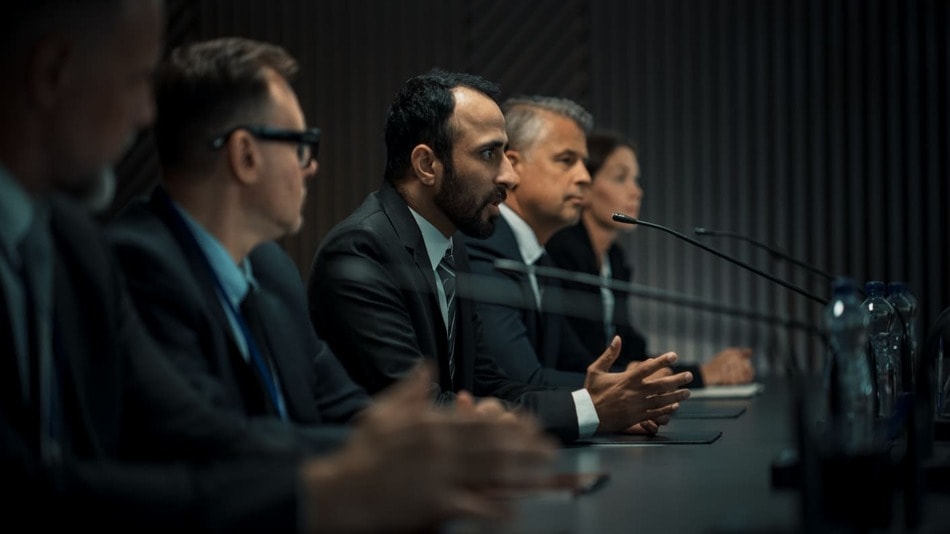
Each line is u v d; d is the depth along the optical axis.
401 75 8.59
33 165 1.92
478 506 1.69
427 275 3.66
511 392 3.80
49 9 1.87
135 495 1.69
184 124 2.60
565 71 8.49
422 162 3.76
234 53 2.62
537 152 4.91
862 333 2.35
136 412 2.23
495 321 4.26
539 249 4.93
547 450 1.74
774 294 8.23
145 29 1.96
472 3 8.55
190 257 2.61
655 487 2.27
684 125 8.37
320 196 8.66
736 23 8.32
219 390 2.49
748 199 8.30
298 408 2.79
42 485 1.70
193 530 1.68
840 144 8.24
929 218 8.17
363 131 8.62
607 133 6.01
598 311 5.42
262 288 2.88
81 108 1.91
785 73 8.29
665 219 8.38
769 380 5.53
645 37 8.41
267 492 1.68
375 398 3.40
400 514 1.66
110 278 2.19
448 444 1.69
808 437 1.87
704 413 3.88
